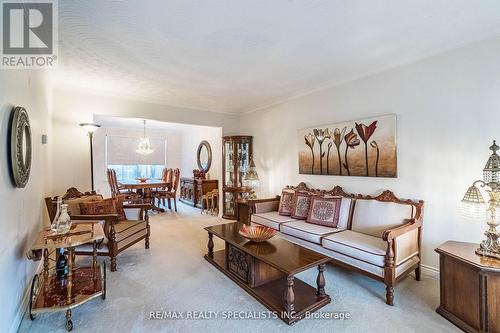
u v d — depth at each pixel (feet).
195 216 18.93
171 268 9.63
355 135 11.04
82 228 7.65
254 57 9.11
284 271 6.44
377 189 10.41
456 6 6.22
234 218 17.56
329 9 6.27
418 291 7.92
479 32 7.48
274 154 15.76
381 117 10.12
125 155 24.80
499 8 6.32
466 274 6.10
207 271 9.37
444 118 8.55
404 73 9.54
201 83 11.97
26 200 7.11
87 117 13.15
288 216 12.55
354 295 7.73
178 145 28.02
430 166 8.89
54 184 12.31
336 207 10.75
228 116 18.26
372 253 7.77
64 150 12.55
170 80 11.51
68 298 6.39
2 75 5.28
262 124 16.70
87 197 11.10
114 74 10.75
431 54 8.79
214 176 22.59
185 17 6.59
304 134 13.44
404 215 8.98
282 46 8.28
